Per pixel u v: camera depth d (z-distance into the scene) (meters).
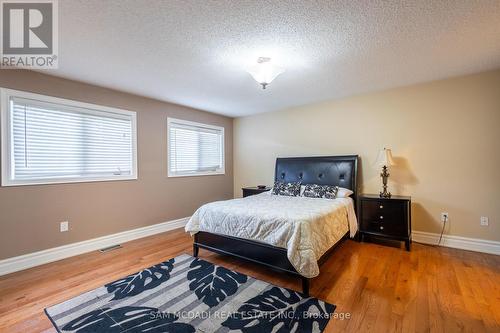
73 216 3.07
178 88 3.46
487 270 2.50
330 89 3.57
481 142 3.01
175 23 1.87
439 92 3.24
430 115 3.31
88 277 2.43
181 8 1.69
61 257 2.93
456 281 2.27
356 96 3.89
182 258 2.93
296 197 3.73
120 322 1.74
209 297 2.06
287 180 4.45
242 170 5.46
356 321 1.73
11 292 2.15
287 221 2.27
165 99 4.04
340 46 2.26
